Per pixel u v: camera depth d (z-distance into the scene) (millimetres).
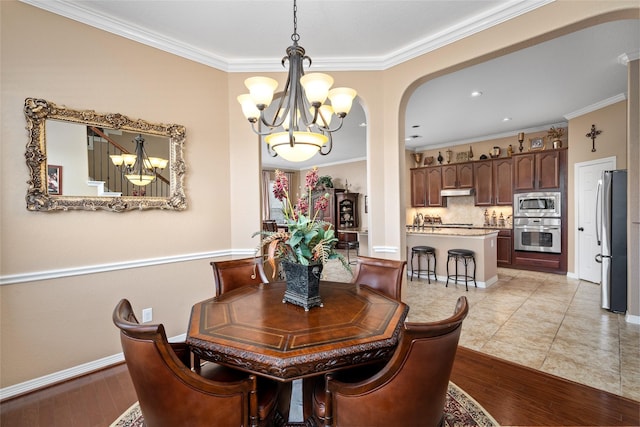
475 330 3088
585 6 2080
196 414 1118
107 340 2441
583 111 4844
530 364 2420
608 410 1876
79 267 2309
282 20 2480
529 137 6102
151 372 1077
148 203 2605
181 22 2490
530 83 3848
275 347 1208
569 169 5188
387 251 3201
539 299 4090
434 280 5250
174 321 2785
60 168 2219
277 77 3164
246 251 3166
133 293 2566
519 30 2340
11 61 2047
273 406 1344
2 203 2025
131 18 2426
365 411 1146
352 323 1446
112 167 2447
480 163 6602
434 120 5430
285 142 1809
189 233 2875
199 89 2939
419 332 1042
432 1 2285
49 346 2195
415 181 7664
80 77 2301
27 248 2109
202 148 2955
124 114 2502
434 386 1117
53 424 1791
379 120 3188
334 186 9719
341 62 3117
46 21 2162
